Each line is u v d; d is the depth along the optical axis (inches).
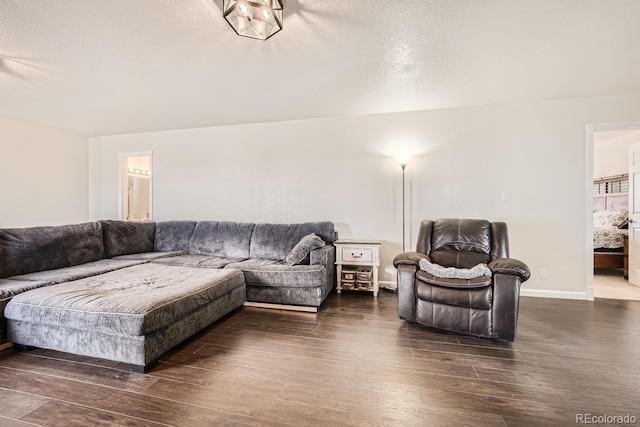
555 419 56.0
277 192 166.1
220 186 175.3
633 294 136.9
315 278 115.8
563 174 131.5
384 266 151.6
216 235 157.5
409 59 95.3
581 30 79.4
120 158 193.6
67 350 77.7
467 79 110.1
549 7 70.2
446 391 64.9
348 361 77.9
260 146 168.4
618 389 65.1
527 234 135.6
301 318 109.8
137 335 70.6
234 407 59.7
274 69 102.1
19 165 163.9
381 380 69.2
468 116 141.3
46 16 72.7
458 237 117.5
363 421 55.9
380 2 68.2
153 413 57.9
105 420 55.9
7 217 159.5
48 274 106.3
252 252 149.6
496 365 75.7
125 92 122.2
